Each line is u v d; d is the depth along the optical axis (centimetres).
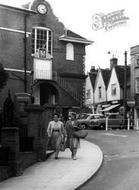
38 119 1438
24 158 1295
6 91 2523
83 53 3234
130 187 973
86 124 3516
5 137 1157
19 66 2638
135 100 4200
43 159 1430
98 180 1102
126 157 1512
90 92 5350
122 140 2162
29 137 1396
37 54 2830
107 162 1430
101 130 3275
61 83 3012
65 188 971
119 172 1202
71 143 1470
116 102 4541
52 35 3050
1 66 1914
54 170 1235
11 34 2617
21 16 2681
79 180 1068
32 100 2253
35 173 1191
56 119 1499
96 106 5053
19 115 1546
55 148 1599
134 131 2989
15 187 993
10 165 1143
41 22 2984
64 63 3106
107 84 4903
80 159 1458
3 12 2586
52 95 2917
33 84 2727
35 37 2936
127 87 4500
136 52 4241
